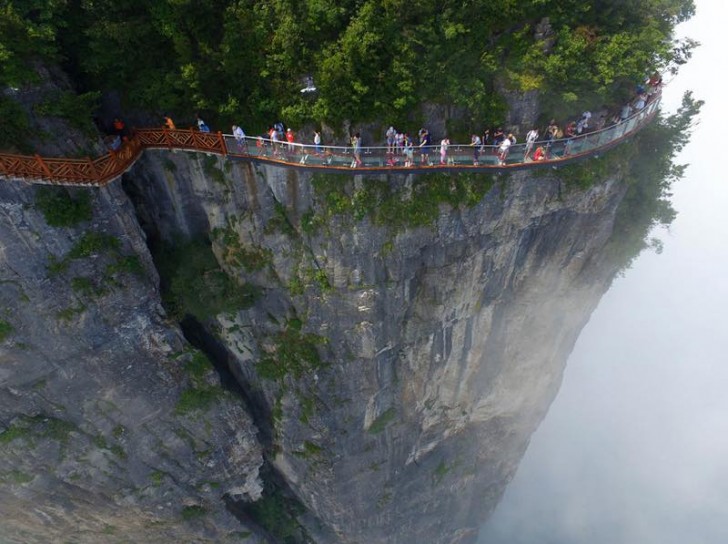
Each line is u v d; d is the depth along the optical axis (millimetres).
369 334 26500
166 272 27031
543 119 22422
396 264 24062
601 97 21656
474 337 30156
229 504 36656
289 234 24656
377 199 22312
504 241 25234
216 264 27203
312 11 19156
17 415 24844
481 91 20656
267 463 36938
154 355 26469
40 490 27297
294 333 27953
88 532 31562
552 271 28547
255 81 21344
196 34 19984
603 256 29766
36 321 22328
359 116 21016
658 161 27625
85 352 24219
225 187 24000
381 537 40062
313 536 41156
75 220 21203
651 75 22562
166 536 33625
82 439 26766
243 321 28391
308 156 21406
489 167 21750
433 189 22250
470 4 19281
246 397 33531
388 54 19797
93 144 20781
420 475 37250
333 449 32062
